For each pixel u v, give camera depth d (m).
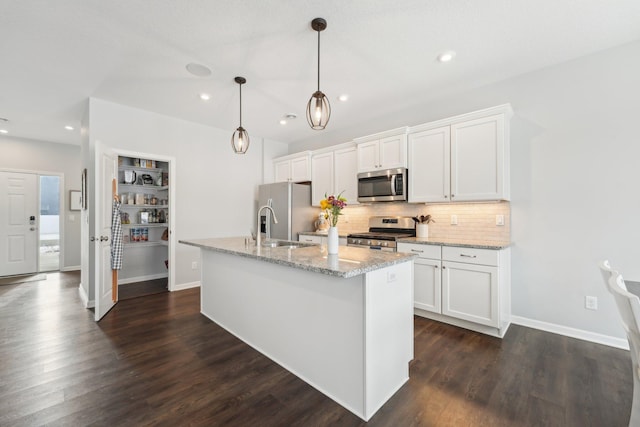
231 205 4.77
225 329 2.77
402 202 3.79
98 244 2.96
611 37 2.25
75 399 1.71
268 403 1.70
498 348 2.35
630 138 2.33
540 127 2.72
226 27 2.11
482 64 2.64
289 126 4.50
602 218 2.44
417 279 3.04
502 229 2.93
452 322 2.87
